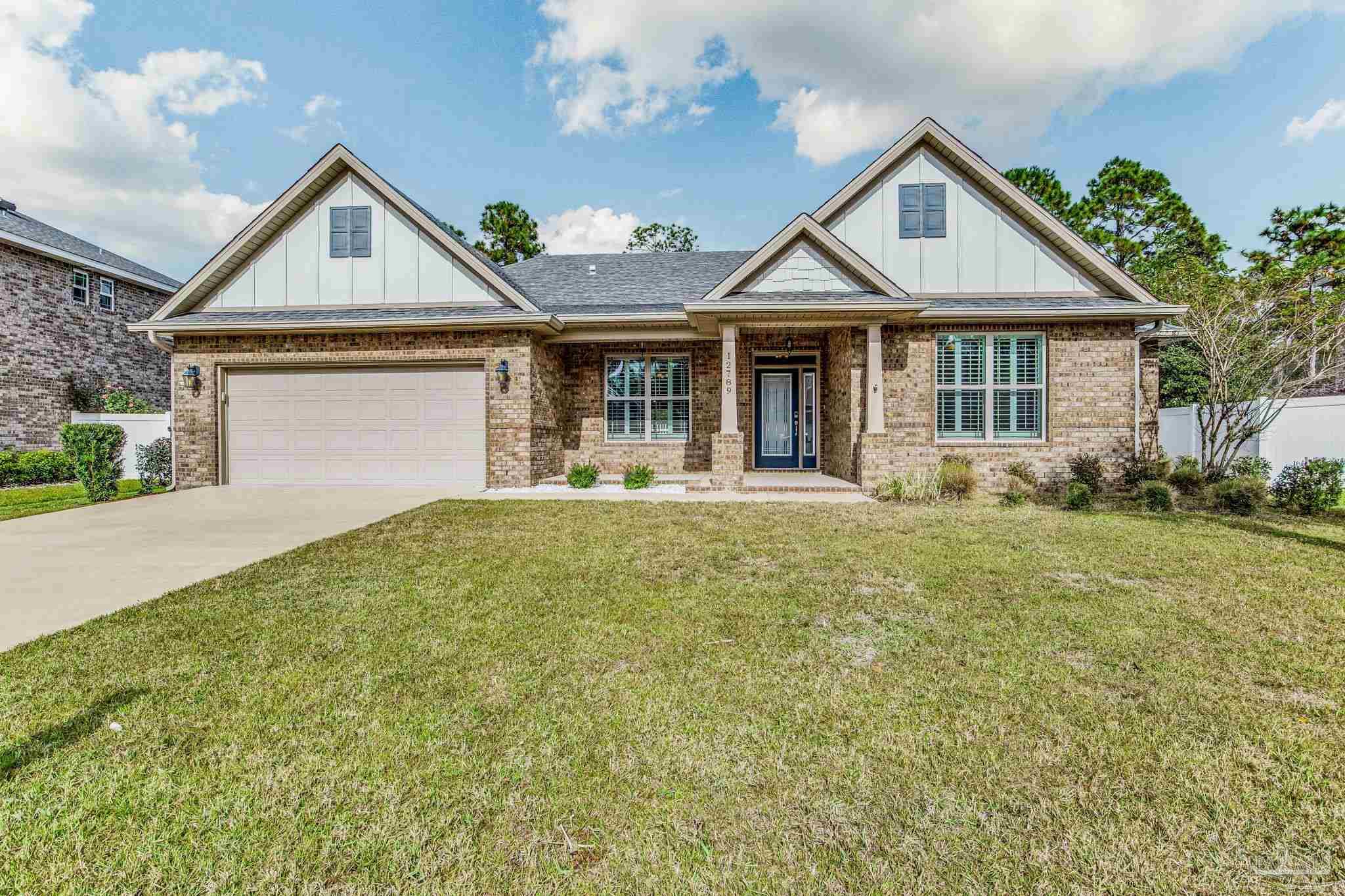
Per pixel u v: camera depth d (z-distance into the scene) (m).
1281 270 11.95
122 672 3.64
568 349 14.45
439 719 3.09
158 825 2.31
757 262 11.41
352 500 10.56
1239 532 7.66
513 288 12.20
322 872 2.08
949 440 12.23
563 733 2.96
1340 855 2.17
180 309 12.62
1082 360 12.03
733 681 3.52
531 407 12.25
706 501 10.33
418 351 12.31
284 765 2.69
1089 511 9.38
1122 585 5.39
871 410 11.56
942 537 7.33
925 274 12.44
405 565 6.11
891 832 2.29
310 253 12.80
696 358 14.23
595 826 2.32
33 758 2.73
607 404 14.46
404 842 2.22
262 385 12.70
